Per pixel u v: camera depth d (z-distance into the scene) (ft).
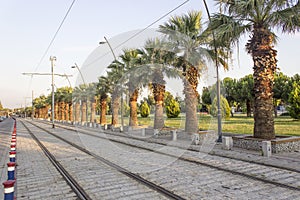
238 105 171.83
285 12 33.17
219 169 23.82
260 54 36.09
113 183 19.66
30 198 16.87
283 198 15.98
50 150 37.93
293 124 76.79
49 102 227.40
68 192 18.01
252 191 17.44
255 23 36.40
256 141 34.68
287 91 112.57
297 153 32.19
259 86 36.14
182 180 20.20
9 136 66.28
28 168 25.95
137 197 16.51
